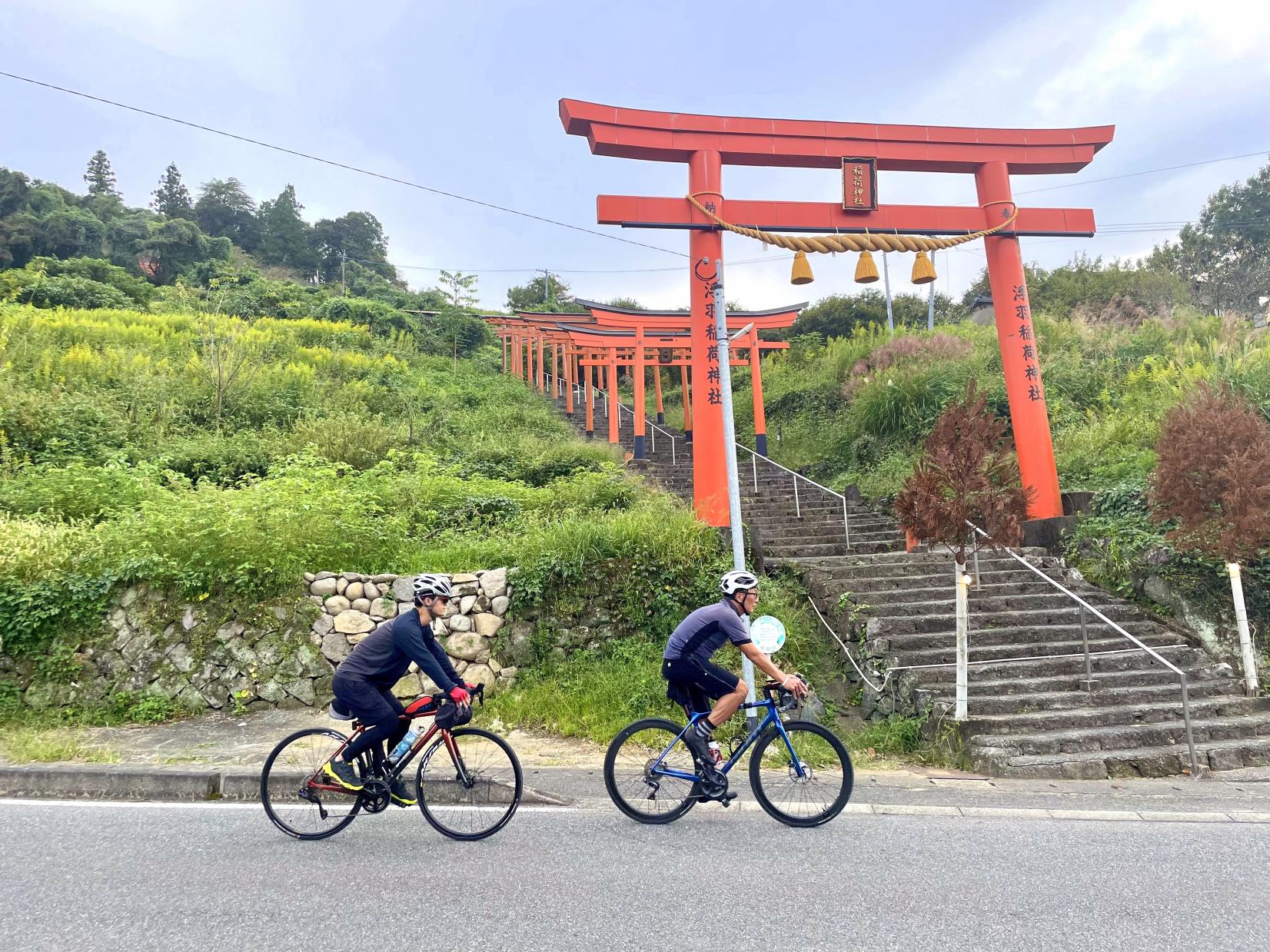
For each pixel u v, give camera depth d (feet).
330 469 39.96
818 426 73.31
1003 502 24.40
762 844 16.01
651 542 31.58
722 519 35.70
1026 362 40.22
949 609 31.04
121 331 78.43
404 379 87.35
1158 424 42.09
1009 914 12.60
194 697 27.37
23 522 31.50
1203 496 28.60
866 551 40.27
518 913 12.55
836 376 80.53
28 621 27.27
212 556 29.01
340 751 16.24
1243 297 120.37
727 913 12.58
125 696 27.02
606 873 14.30
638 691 27.45
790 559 37.04
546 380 115.65
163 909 12.69
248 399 61.72
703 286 37.45
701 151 37.76
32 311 80.07
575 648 30.19
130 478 37.88
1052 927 12.16
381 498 40.65
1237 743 23.79
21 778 20.52
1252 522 26.73
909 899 13.17
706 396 36.83
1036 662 27.73
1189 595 30.99
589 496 45.73
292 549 30.17
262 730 25.45
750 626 22.12
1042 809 18.70
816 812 17.46
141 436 50.26
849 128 39.42
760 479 57.11
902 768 23.48
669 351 91.40
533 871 14.38
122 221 200.13
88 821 17.57
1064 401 53.93
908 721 25.63
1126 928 12.12
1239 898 13.33
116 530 30.04
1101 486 39.83
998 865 14.83
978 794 20.13
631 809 17.31
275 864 14.79
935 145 40.47
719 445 36.55
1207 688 27.12
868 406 61.98
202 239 199.31
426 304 161.17
